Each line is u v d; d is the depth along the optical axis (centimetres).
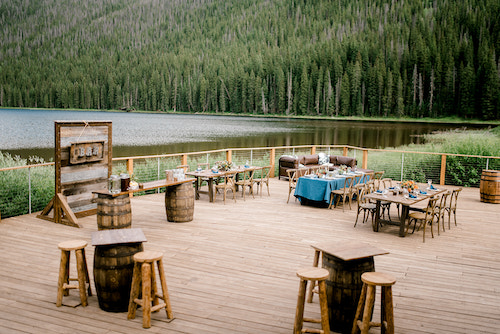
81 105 11275
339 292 346
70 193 742
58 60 15338
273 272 493
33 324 354
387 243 639
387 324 318
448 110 7431
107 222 636
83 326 352
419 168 1477
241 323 363
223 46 16300
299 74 9381
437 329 360
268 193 1035
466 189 1200
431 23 11481
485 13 9694
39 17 19512
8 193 939
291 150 3005
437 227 752
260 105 9162
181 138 4116
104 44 18250
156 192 1130
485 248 619
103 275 371
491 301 424
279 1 19800
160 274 362
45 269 491
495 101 6775
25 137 3969
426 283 472
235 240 629
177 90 10469
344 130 5331
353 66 8638
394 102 7994
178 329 349
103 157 805
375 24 13188
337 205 928
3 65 13725
